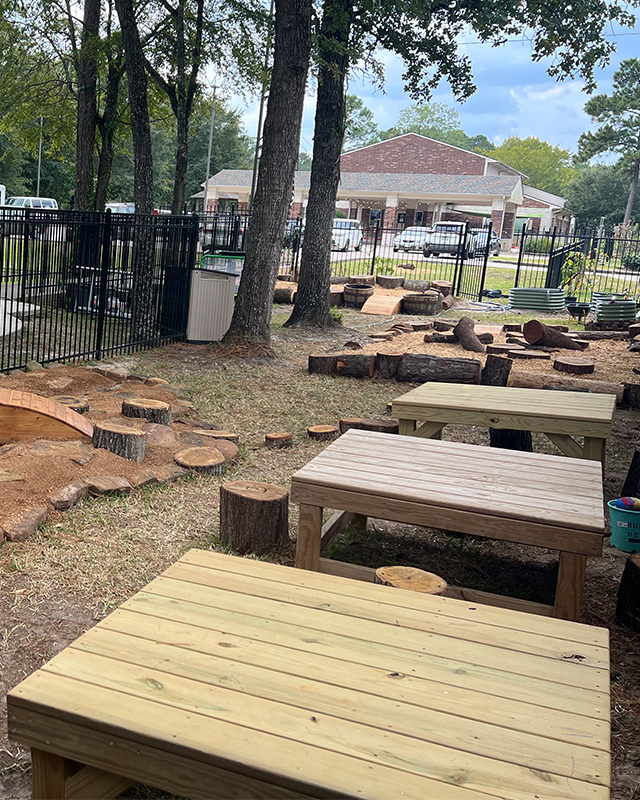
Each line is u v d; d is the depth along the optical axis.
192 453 5.76
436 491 3.59
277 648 2.08
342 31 13.31
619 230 41.97
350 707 1.82
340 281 20.86
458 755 1.67
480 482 3.79
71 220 9.11
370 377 9.63
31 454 5.10
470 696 1.90
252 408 7.76
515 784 1.59
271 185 10.30
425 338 12.99
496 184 46.97
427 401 5.40
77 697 1.81
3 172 50.28
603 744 1.73
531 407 5.29
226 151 62.22
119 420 6.23
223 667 1.97
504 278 27.38
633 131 59.81
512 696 1.92
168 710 1.77
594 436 4.98
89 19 15.39
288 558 4.23
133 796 2.35
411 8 13.47
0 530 4.01
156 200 58.44
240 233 20.27
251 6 14.80
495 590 4.15
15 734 1.82
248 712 1.78
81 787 1.83
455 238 32.81
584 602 3.95
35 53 19.47
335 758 1.64
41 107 20.38
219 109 20.08
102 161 17.09
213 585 2.47
